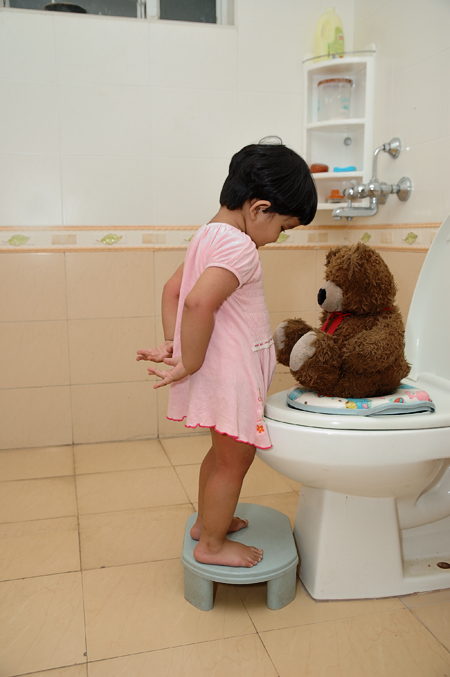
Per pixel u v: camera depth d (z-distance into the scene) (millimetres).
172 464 1900
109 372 2084
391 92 1810
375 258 1098
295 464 1028
